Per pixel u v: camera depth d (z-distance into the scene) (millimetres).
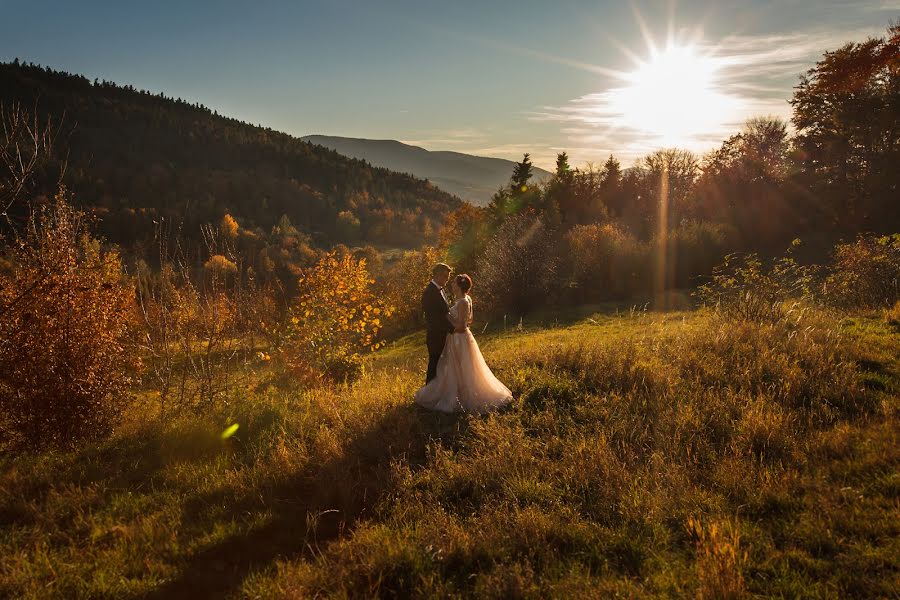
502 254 27359
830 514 3875
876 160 39750
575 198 51781
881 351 7785
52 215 6711
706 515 4047
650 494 4309
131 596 3520
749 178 46688
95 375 6633
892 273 12453
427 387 7164
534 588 3312
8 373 6094
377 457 5816
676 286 27219
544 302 26938
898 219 35469
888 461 4559
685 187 51906
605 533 3943
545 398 6992
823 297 13078
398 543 3875
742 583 3186
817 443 5055
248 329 10320
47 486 5074
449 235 50219
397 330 35250
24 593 3479
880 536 3600
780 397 6375
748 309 10773
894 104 36688
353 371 10836
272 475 5238
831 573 3332
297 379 10484
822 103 42938
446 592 3396
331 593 3406
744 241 34188
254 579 3652
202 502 4828
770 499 4191
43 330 6395
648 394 6730
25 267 6508
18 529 4297
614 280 27000
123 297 7254
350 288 12352
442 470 5145
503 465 5066
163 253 8188
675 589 3291
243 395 8445
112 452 5992
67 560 3877
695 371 7562
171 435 6270
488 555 3740
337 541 4211
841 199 38719
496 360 9312
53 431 6262
